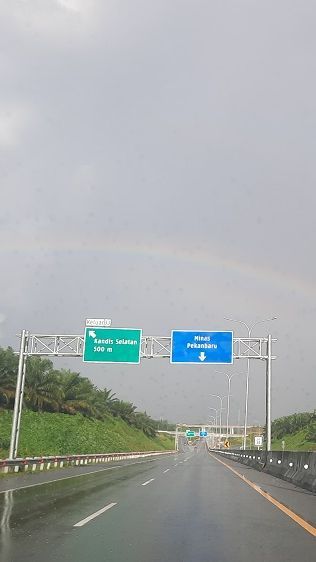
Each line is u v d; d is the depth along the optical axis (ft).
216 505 48.11
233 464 154.40
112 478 81.92
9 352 203.00
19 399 110.11
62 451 188.75
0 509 42.63
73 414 239.91
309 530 34.83
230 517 40.52
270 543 30.42
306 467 69.87
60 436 202.90
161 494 57.21
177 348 111.04
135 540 30.76
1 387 196.03
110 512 41.98
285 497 55.93
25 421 199.21
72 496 53.42
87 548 28.30
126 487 65.41
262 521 38.63
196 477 87.66
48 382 219.61
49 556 26.27
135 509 44.16
